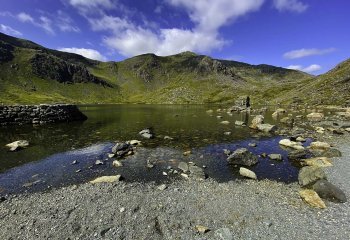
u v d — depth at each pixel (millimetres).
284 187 15945
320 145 25359
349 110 63000
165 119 57562
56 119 47438
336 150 22500
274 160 21984
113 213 12336
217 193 14812
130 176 17797
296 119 52938
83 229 11008
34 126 41719
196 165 20547
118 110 103188
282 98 134500
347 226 11031
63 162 21219
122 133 35812
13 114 41750
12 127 39875
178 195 14469
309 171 16703
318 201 13109
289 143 27156
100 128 40969
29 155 23312
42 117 45062
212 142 29531
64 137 32219
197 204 13344
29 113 43625
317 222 11461
